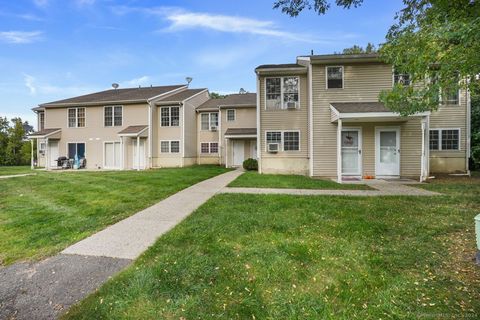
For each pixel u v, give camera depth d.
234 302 2.41
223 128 21.22
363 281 2.73
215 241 3.88
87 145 19.73
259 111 13.28
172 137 19.58
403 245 3.68
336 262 3.15
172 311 2.28
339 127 10.21
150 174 13.05
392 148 11.61
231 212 5.48
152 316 2.22
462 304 2.31
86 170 17.61
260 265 3.08
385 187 8.89
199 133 22.02
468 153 12.62
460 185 9.05
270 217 5.06
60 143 20.14
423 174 10.52
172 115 19.69
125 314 2.25
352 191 8.11
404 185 9.31
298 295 2.50
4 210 5.98
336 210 5.59
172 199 7.04
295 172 13.10
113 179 11.09
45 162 20.34
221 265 3.10
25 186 9.45
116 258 3.44
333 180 10.76
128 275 2.90
